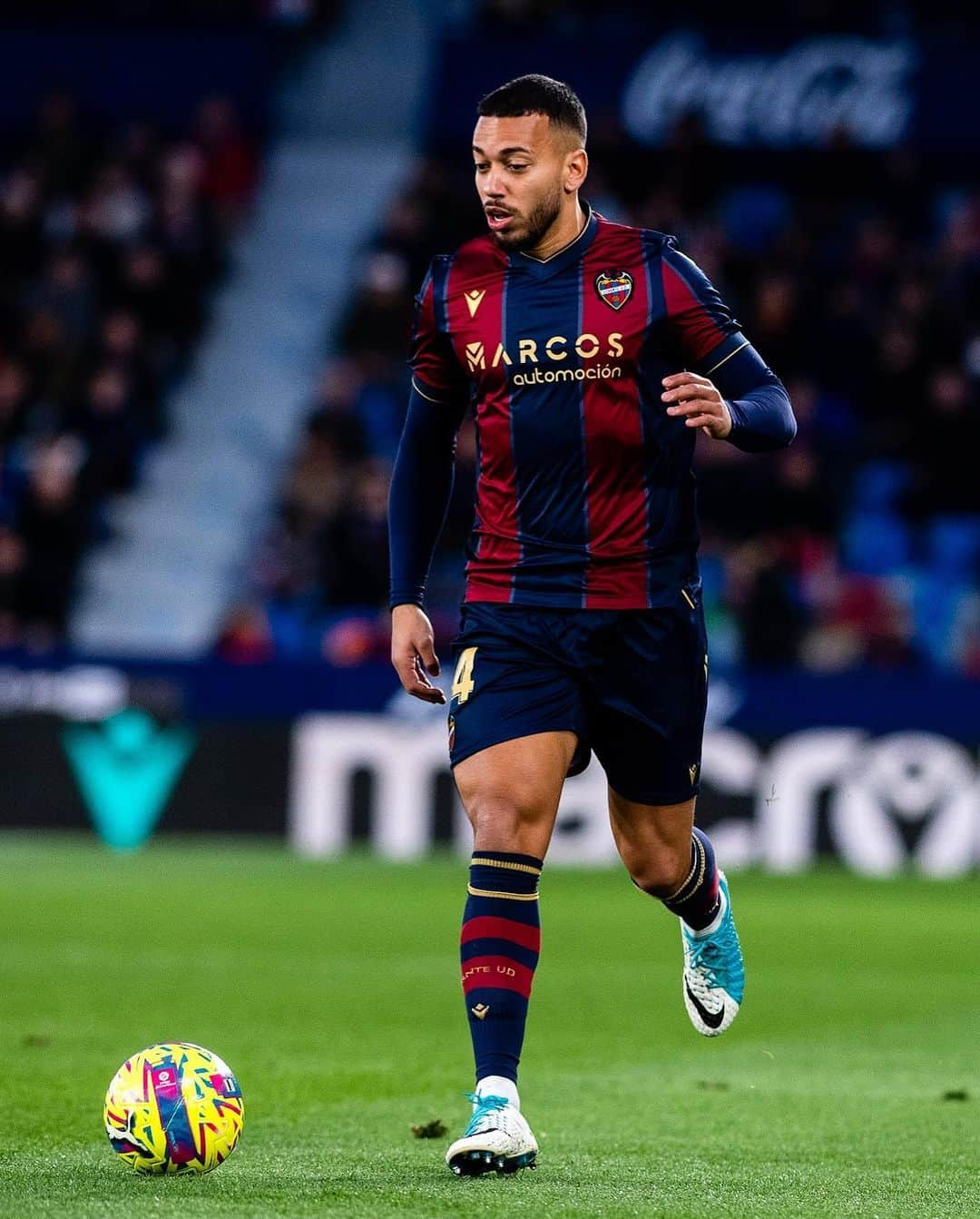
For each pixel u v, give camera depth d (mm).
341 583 66500
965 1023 26797
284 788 58906
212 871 51656
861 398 71562
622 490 16453
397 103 87000
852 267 74062
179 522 74250
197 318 78938
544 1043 24516
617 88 78750
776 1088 20812
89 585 71375
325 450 69625
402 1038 24484
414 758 58188
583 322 16281
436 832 57938
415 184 77375
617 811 17438
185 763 59469
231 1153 16047
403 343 76062
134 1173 14953
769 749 56438
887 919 42344
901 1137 17578
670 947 36469
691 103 78188
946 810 55281
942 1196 14688
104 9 85312
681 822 17375
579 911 43312
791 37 78438
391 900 44875
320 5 88750
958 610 65250
